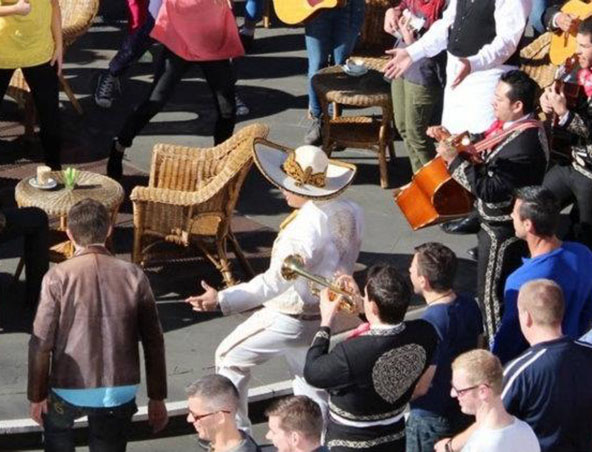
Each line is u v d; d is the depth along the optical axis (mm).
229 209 25844
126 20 40500
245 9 38406
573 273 19953
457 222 28906
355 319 23312
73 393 19078
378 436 17828
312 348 18078
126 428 19625
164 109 34812
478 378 16031
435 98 28906
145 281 19156
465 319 18969
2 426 22000
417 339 17625
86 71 36594
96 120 33875
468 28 26344
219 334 24891
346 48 32188
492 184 22141
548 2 32906
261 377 23625
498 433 16094
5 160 31406
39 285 25047
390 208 30125
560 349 17078
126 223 28766
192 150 26656
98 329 18938
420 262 19031
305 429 16016
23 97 31625
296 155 20578
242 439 16750
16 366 23609
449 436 19031
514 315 19828
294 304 20609
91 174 26469
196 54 29438
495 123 24484
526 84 22234
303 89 36438
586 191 24359
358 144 31016
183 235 25609
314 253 20219
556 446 17125
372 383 17531
